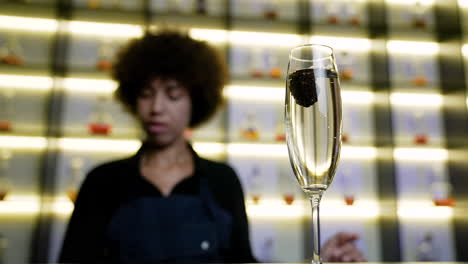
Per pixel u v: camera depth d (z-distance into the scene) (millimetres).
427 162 2512
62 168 2154
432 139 2531
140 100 1234
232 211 1172
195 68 1245
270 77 2287
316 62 405
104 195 1135
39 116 2197
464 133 2357
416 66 2623
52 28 2289
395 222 2271
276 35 2461
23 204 2104
